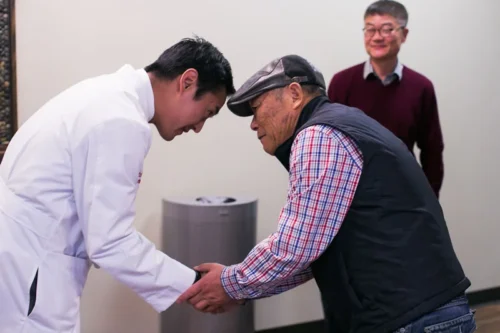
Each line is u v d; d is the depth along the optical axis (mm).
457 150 3703
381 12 2615
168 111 1482
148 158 2785
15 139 1404
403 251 1309
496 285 3906
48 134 1326
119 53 2672
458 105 3680
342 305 1396
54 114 1350
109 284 2771
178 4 2775
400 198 1323
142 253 1372
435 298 1322
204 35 2852
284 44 3064
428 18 3496
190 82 1457
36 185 1312
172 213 2549
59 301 1345
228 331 2604
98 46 2625
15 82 2461
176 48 1481
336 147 1299
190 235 2496
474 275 3848
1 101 2438
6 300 1316
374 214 1311
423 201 1356
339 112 1387
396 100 2693
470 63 3697
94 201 1286
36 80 2527
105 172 1289
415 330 1303
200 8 2828
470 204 3789
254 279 1394
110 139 1297
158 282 1411
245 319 2670
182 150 2859
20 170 1340
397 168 1328
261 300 3143
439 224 1381
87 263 1438
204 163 2924
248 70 2984
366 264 1321
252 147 3049
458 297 1396
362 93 2738
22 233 1311
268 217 3139
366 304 1334
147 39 2725
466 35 3660
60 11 2537
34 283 1316
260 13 2980
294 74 1438
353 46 3270
